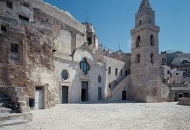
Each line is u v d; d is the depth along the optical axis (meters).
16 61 18.83
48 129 10.91
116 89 44.88
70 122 13.25
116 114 18.30
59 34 36.94
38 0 32.56
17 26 19.23
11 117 12.18
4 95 15.09
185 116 17.53
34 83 20.30
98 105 28.55
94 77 40.06
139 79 44.91
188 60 85.56
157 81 44.47
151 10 47.94
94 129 11.15
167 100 44.47
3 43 18.09
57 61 30.78
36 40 21.30
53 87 23.64
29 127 11.30
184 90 50.09
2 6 18.61
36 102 20.61
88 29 49.88
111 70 47.94
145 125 12.66
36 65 20.92
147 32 45.22
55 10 36.41
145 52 44.44
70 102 33.03
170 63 90.44
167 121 14.49
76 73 35.09
